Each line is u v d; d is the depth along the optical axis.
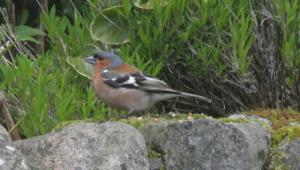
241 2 12.38
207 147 9.35
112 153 8.83
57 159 8.85
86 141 8.90
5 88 11.73
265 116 10.75
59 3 14.54
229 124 9.45
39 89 10.87
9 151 8.46
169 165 9.40
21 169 8.41
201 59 12.08
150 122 9.69
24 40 13.01
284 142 9.96
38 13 14.50
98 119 10.14
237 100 12.02
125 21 12.51
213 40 12.16
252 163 9.54
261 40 11.84
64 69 11.95
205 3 12.09
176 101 12.34
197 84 12.27
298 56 11.77
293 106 11.84
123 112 11.59
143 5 12.33
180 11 12.16
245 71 11.62
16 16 14.41
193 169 9.33
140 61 11.62
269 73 11.77
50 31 12.46
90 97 11.02
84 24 12.70
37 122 10.73
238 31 11.71
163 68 12.39
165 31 12.23
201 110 12.38
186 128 9.40
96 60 10.93
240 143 9.39
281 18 11.86
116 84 10.58
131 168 8.85
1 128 8.73
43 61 11.86
